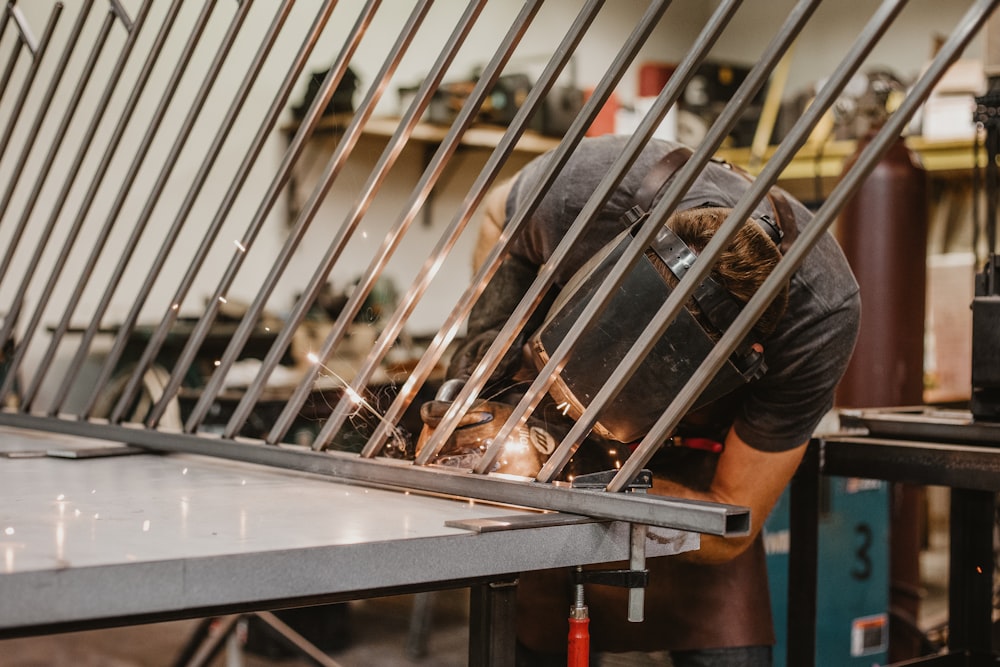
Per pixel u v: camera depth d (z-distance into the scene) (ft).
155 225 12.40
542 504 3.64
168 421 9.84
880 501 8.07
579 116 3.62
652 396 3.81
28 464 4.87
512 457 4.44
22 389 11.37
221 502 3.77
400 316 4.25
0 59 11.57
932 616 10.93
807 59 16.83
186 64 5.59
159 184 5.60
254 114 12.51
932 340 10.62
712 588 5.73
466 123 4.06
